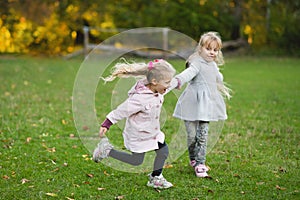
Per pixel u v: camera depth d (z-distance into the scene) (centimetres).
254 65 1546
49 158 451
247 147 504
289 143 521
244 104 793
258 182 390
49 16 1716
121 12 1942
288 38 1950
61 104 758
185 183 387
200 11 2003
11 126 577
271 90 971
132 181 390
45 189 366
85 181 388
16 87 934
